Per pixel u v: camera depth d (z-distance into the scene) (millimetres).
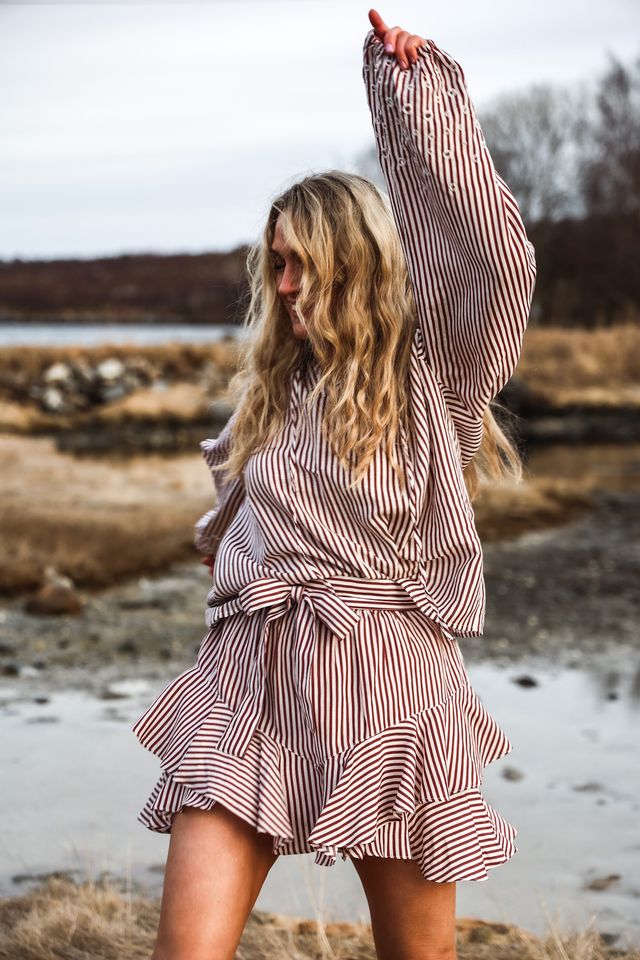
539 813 4609
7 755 5238
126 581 10047
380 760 1926
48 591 8602
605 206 52031
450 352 2059
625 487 18969
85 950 3055
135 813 4551
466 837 1919
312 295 2074
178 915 1872
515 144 52375
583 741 5672
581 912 3684
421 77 2004
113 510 13875
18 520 11641
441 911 1984
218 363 35219
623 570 11312
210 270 80875
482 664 7438
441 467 2035
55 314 79438
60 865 3975
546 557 12023
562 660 7613
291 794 1958
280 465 2053
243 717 1974
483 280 1965
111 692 6434
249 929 3275
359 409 2020
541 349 37375
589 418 33219
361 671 1959
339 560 2014
